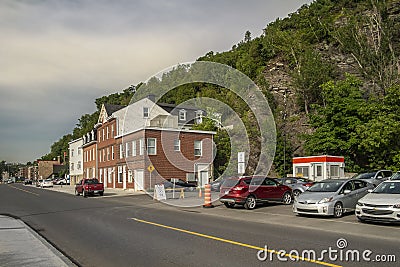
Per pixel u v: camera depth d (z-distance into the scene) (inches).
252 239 405.1
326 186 630.5
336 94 1503.4
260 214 663.8
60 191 1827.0
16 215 696.4
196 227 501.7
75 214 698.2
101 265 305.9
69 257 335.9
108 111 2043.6
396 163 1310.3
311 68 2356.1
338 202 592.1
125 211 740.7
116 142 1768.0
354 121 1440.7
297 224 531.5
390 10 2706.7
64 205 914.1
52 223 573.9
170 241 398.6
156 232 461.1
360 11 2915.8
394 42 2455.7
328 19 3070.9
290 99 2416.3
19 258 318.3
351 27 2625.5
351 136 1423.5
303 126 2113.7
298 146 1950.1
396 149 1347.2
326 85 1520.7
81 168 2613.2
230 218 609.6
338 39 2694.4
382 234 437.7
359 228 485.1
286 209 730.2
